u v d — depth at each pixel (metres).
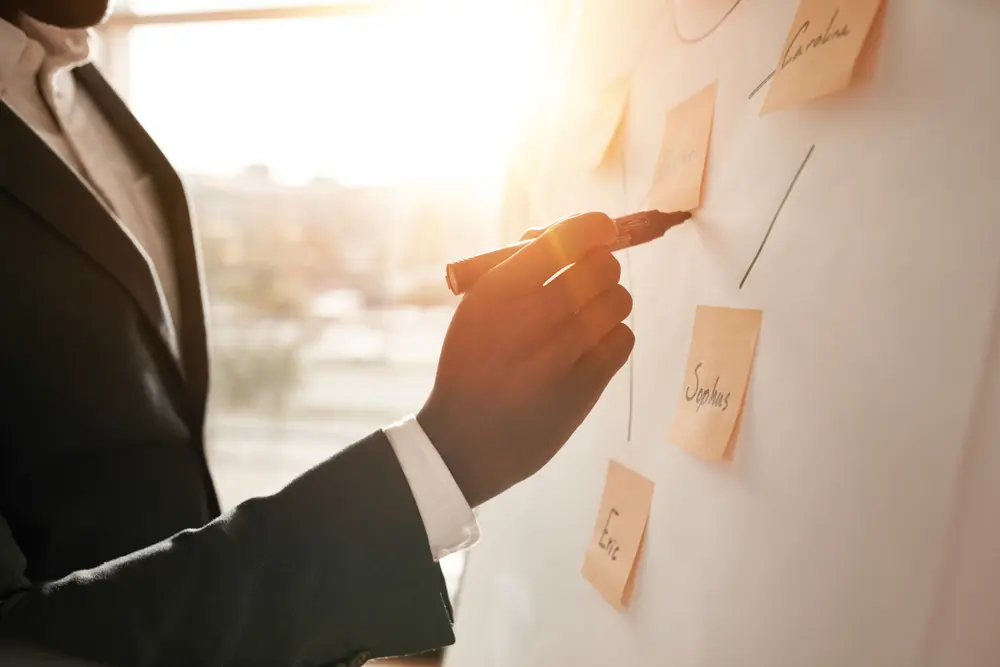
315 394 1.49
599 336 0.34
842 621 0.27
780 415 0.32
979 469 0.22
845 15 0.29
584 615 0.51
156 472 0.54
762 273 0.34
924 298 0.24
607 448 0.51
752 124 0.36
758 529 0.32
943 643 0.22
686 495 0.39
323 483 0.34
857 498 0.27
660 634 0.40
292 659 0.33
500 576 0.70
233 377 1.50
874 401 0.26
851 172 0.28
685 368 0.40
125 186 0.68
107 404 0.50
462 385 0.34
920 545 0.24
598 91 0.58
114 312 0.50
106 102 0.71
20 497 0.47
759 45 0.36
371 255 1.42
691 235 0.41
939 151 0.24
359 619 0.34
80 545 0.49
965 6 0.24
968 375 0.23
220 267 1.48
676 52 0.46
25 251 0.47
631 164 0.51
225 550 0.32
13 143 0.47
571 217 0.34
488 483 0.34
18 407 0.46
